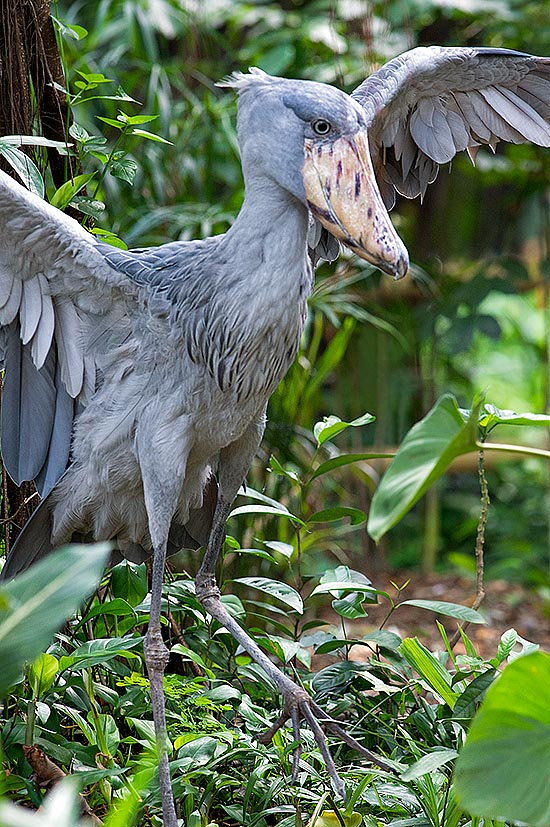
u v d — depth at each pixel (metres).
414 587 11.15
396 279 4.50
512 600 10.73
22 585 3.44
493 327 11.41
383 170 5.86
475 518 12.74
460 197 12.65
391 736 5.45
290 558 6.30
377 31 10.73
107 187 8.55
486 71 5.61
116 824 3.45
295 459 8.52
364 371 11.59
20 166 5.18
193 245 4.87
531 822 3.65
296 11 11.62
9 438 5.12
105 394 5.00
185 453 4.91
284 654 5.65
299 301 4.73
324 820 4.79
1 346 5.03
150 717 5.47
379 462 11.61
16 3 5.75
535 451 3.86
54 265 4.77
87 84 6.01
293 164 4.49
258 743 5.14
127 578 5.69
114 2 9.69
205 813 4.84
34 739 4.79
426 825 4.64
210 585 5.47
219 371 4.73
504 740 3.76
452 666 7.43
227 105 9.45
